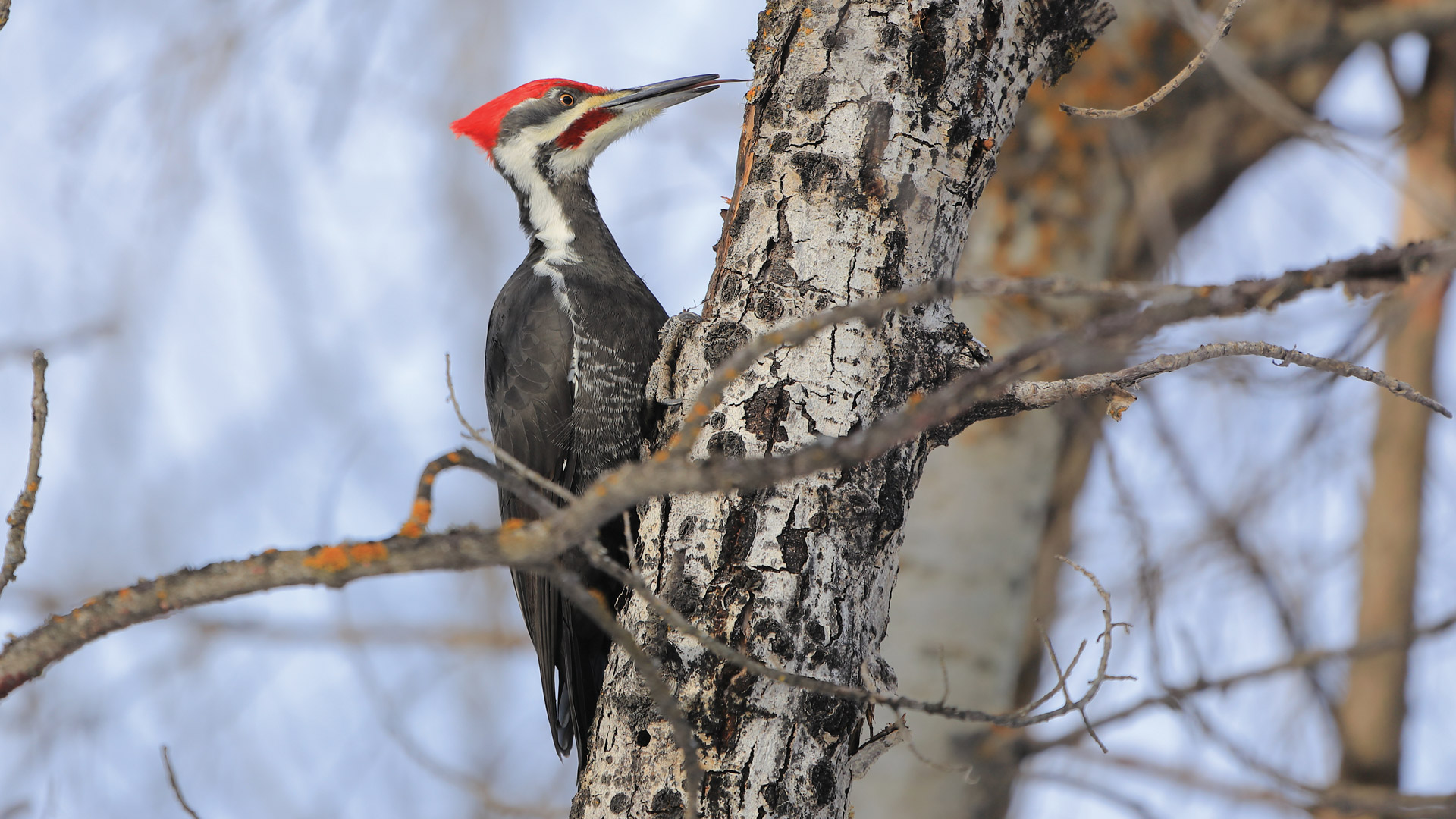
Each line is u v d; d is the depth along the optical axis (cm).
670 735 538
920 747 1017
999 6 598
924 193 582
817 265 577
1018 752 1023
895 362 570
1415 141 1111
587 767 580
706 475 371
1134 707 862
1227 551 978
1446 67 1127
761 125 611
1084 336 403
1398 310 746
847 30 595
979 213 1104
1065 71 641
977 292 405
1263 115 1236
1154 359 574
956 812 1009
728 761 528
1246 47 1212
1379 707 1110
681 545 560
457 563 396
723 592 545
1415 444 1138
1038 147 1095
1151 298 415
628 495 377
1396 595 1127
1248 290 419
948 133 589
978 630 1027
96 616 428
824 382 563
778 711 531
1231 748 853
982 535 1034
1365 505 1157
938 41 589
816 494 551
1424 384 1144
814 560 545
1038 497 1048
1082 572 539
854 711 543
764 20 636
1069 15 614
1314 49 1173
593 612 417
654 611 557
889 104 584
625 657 567
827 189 583
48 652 435
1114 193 1089
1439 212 766
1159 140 1194
